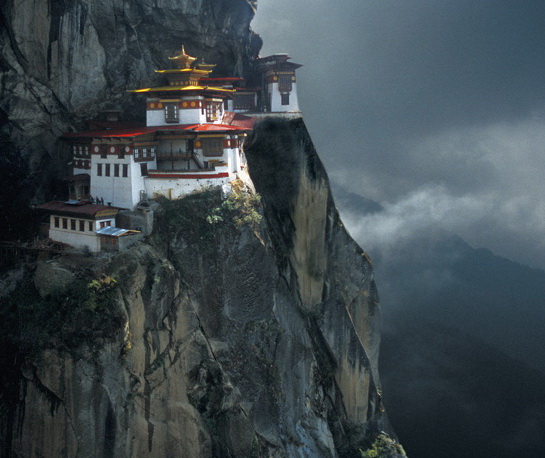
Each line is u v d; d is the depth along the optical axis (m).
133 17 50.72
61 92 48.47
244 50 65.12
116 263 39.84
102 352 36.94
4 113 46.75
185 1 52.75
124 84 52.41
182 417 41.16
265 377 46.38
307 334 52.06
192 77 49.75
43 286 39.00
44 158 49.53
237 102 63.53
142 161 45.78
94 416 37.03
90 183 46.59
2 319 39.12
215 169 45.84
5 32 46.03
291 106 62.88
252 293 45.81
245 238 45.28
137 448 38.94
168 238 44.09
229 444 42.69
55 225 43.84
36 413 37.19
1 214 46.94
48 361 36.88
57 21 47.00
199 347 42.53
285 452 46.50
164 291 41.22
